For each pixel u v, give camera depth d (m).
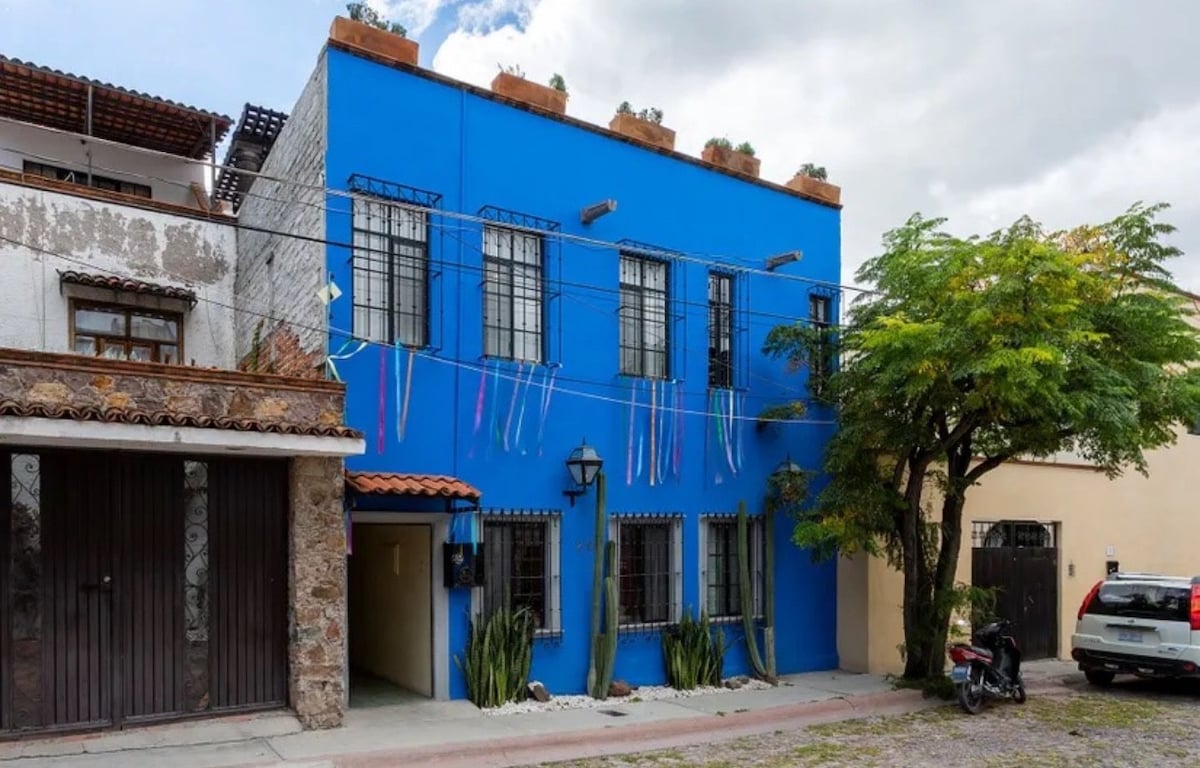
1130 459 11.82
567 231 11.63
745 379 13.03
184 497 8.38
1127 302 10.99
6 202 12.40
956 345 10.08
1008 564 15.42
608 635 10.95
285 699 8.72
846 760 8.60
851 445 11.65
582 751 8.75
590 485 11.41
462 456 10.47
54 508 7.79
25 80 13.88
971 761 8.61
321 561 8.79
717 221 13.10
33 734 7.50
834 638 13.58
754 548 12.91
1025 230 10.70
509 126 11.24
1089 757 8.84
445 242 10.57
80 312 12.84
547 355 11.30
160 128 15.62
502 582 10.80
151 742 7.77
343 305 9.83
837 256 14.48
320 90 10.15
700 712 10.19
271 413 8.62
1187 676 12.21
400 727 8.88
